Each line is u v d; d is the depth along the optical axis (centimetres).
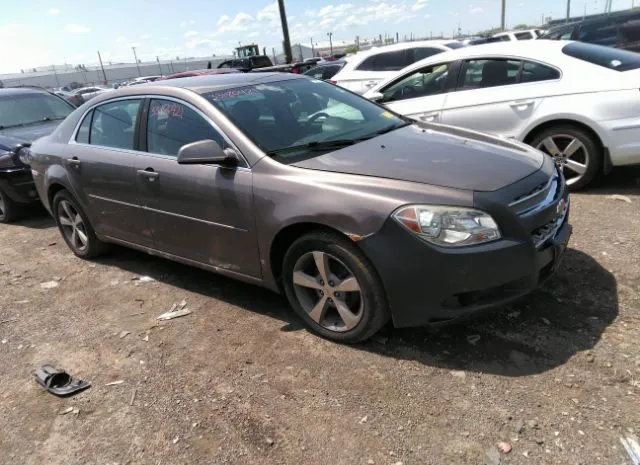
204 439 259
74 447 264
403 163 312
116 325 380
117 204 431
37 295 447
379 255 281
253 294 405
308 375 298
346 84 993
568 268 381
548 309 333
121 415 282
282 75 448
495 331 317
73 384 312
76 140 474
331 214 293
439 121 607
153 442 261
